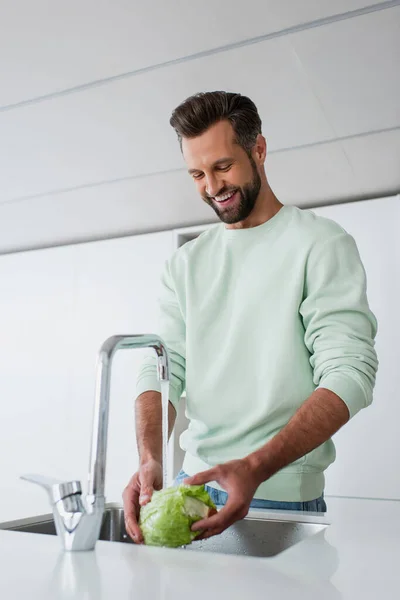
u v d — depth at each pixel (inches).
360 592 22.0
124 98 85.0
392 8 67.7
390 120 87.6
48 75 81.0
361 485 103.1
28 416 133.9
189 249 57.2
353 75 78.5
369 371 45.3
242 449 49.9
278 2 67.6
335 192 111.1
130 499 38.7
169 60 77.4
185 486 35.1
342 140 93.2
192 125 50.4
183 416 115.6
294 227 52.4
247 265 53.1
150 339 37.8
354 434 105.2
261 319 50.9
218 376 51.4
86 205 119.8
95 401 32.2
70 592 21.7
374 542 32.6
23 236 136.9
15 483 131.8
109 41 74.2
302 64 77.0
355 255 50.9
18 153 100.5
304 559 27.9
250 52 75.4
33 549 30.0
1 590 22.0
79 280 134.6
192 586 22.6
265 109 86.6
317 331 48.1
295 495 47.9
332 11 68.6
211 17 69.8
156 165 102.9
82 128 92.7
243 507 35.2
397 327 105.0
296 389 48.9
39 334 136.6
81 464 126.4
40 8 68.7
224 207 52.6
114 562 27.0
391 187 108.3
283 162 100.5
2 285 143.2
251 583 23.2
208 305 53.6
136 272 128.9
